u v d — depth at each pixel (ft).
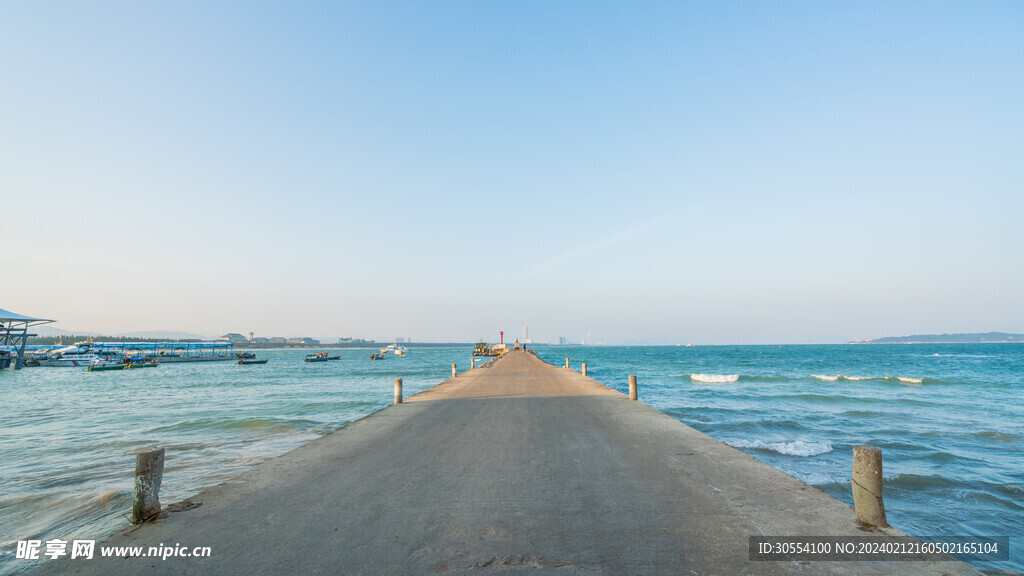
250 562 11.95
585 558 11.91
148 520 14.83
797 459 37.50
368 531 13.88
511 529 13.91
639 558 11.87
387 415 38.24
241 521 14.82
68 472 33.91
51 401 88.69
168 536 13.70
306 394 98.07
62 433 51.37
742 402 73.10
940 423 53.98
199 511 15.80
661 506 15.83
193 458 37.29
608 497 16.81
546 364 137.18
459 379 79.71
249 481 19.31
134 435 49.11
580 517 14.83
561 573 11.09
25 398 95.81
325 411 68.85
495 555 12.13
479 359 292.20
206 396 96.37
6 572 14.84
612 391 56.90
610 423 33.47
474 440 27.73
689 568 11.33
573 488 17.93
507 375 89.25
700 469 20.68
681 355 366.84
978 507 27.37
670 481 18.80
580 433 29.71
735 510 15.39
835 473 33.24
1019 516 25.90
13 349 235.81
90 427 55.42
